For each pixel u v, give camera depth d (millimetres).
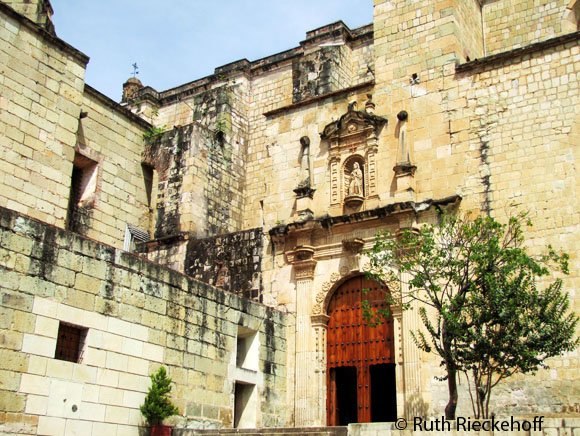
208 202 33219
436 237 23312
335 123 27938
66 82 26328
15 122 24203
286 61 38250
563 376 20844
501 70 25031
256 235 29000
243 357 25094
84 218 30344
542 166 23250
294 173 28906
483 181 24203
